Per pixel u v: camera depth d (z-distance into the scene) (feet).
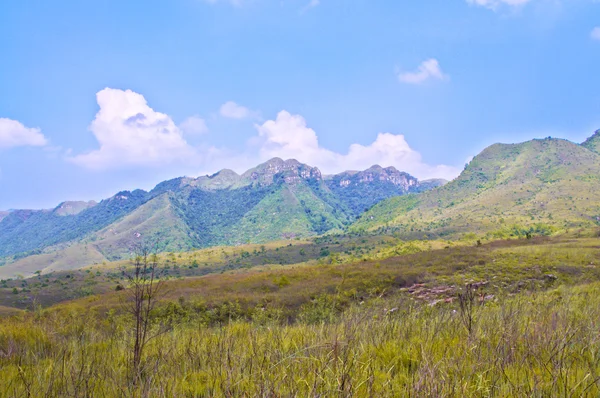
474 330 14.94
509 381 9.74
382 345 14.49
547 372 10.37
